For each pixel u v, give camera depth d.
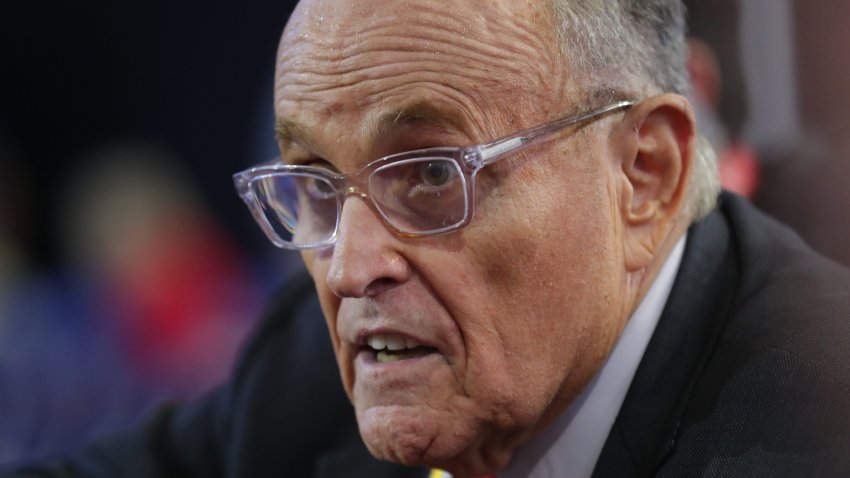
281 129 4.39
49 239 16.17
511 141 4.04
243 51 15.94
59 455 6.97
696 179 4.81
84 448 6.80
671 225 4.51
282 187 4.68
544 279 4.15
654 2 4.52
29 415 10.20
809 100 7.36
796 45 7.36
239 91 16.05
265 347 6.59
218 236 13.52
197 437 6.61
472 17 4.00
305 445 6.18
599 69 4.24
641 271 4.60
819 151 7.23
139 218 13.15
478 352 4.14
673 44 4.68
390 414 4.27
